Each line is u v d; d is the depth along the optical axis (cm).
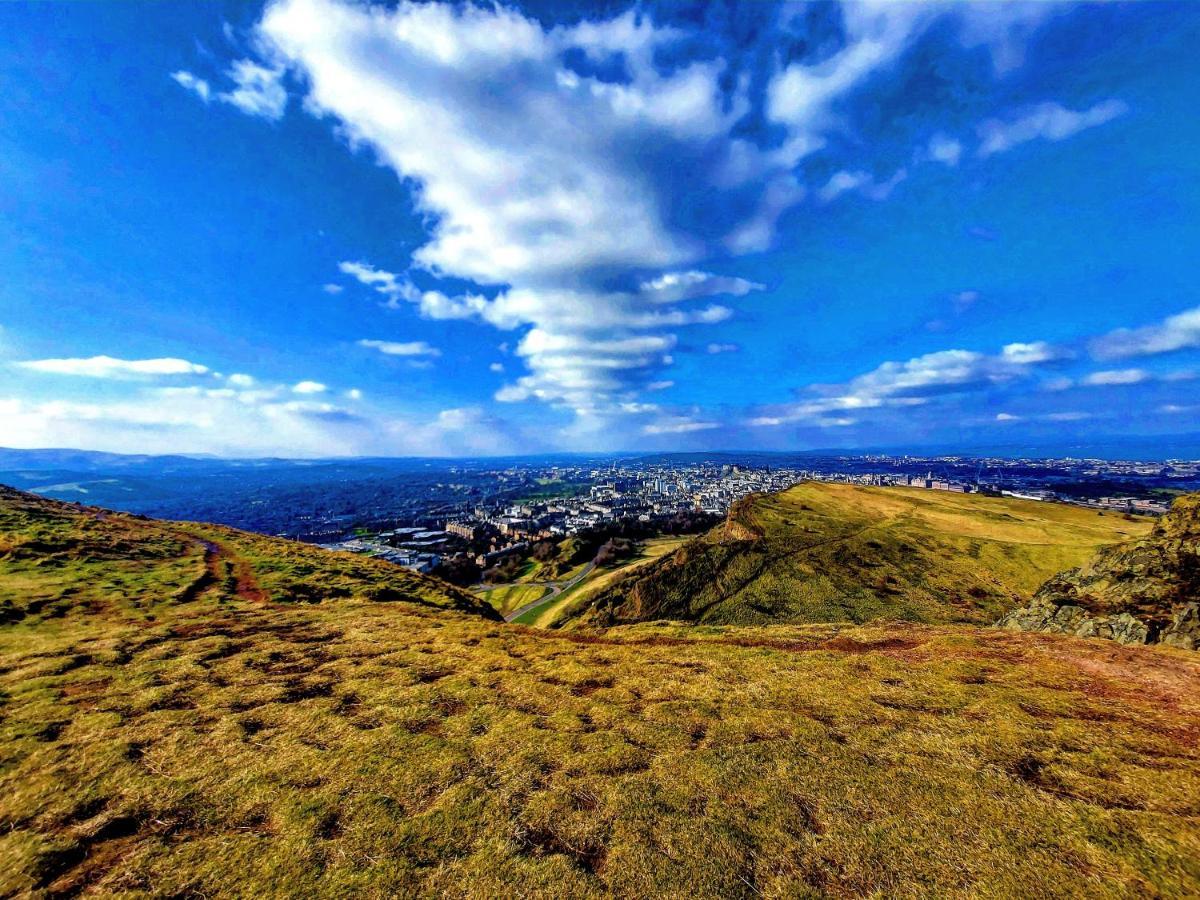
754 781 1214
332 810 1123
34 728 1449
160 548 4722
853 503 11806
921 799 1143
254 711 1611
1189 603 2380
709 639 2719
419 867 966
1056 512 11312
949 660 2069
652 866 959
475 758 1338
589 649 2412
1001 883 908
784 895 891
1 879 925
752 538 9044
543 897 895
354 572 4734
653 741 1423
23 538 3928
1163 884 896
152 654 2097
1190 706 1596
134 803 1141
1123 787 1173
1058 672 1911
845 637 2606
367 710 1641
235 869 959
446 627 2770
